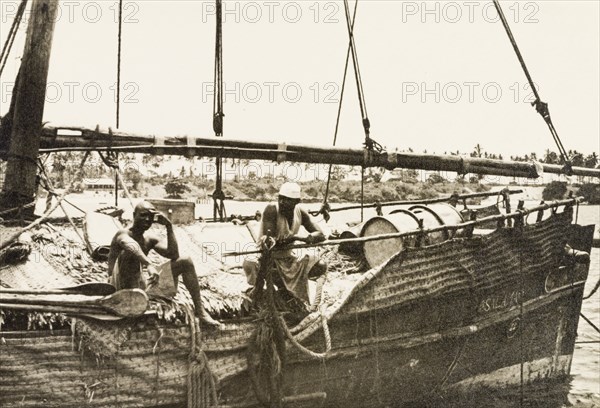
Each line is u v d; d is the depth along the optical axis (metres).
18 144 7.99
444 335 9.98
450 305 10.05
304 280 8.42
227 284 8.59
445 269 9.88
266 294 8.09
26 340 6.70
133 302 6.76
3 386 6.65
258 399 8.05
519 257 11.19
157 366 7.28
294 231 8.33
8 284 7.15
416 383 9.95
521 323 11.51
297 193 8.24
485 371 11.14
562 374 12.53
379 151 10.95
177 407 7.48
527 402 11.05
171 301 7.42
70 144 8.86
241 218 11.91
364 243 10.38
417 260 9.46
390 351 9.30
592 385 12.03
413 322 9.60
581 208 64.06
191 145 9.48
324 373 8.73
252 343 7.97
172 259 7.46
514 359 11.62
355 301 8.77
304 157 10.38
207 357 7.62
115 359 7.05
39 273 7.63
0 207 8.02
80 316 6.74
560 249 12.10
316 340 8.52
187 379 7.43
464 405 10.78
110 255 7.27
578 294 12.75
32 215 8.29
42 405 6.79
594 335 15.63
